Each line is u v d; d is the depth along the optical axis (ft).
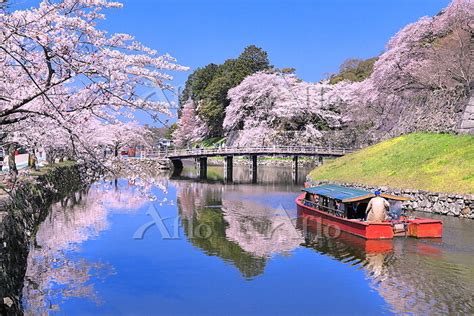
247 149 153.58
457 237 54.08
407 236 54.60
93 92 28.22
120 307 34.30
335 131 188.24
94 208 78.33
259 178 151.84
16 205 44.14
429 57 114.83
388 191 80.48
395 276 40.11
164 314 33.19
